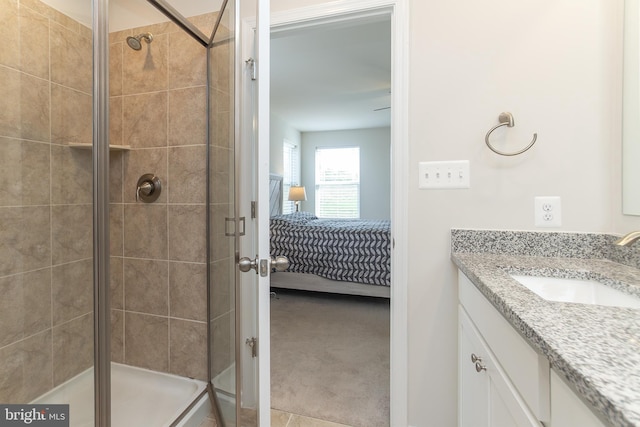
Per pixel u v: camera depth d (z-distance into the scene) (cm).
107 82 121
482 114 119
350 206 595
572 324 50
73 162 125
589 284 90
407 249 128
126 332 167
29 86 128
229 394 127
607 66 107
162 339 162
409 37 125
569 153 112
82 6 120
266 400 91
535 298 64
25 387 128
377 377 175
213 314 149
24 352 129
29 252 129
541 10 113
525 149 113
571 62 111
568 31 111
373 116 495
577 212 111
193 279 157
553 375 47
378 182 579
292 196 521
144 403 152
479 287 82
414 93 126
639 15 96
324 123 545
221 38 132
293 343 218
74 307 127
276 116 497
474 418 92
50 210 130
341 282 307
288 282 325
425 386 128
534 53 114
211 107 147
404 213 128
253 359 106
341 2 131
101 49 119
